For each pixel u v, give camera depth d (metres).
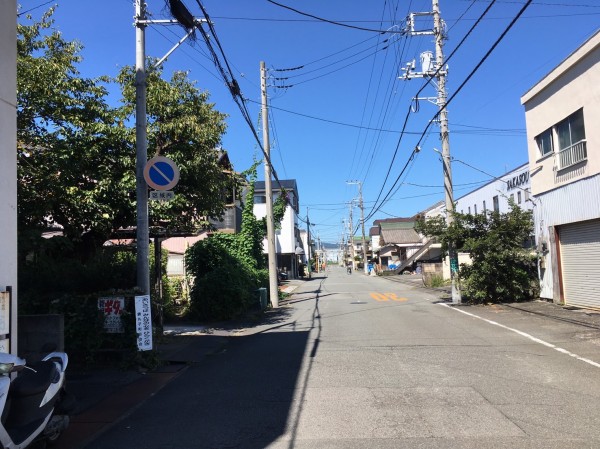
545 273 17.38
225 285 16.39
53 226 13.59
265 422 5.68
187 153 12.31
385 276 56.00
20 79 10.37
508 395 6.39
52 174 10.52
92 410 6.51
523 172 28.69
